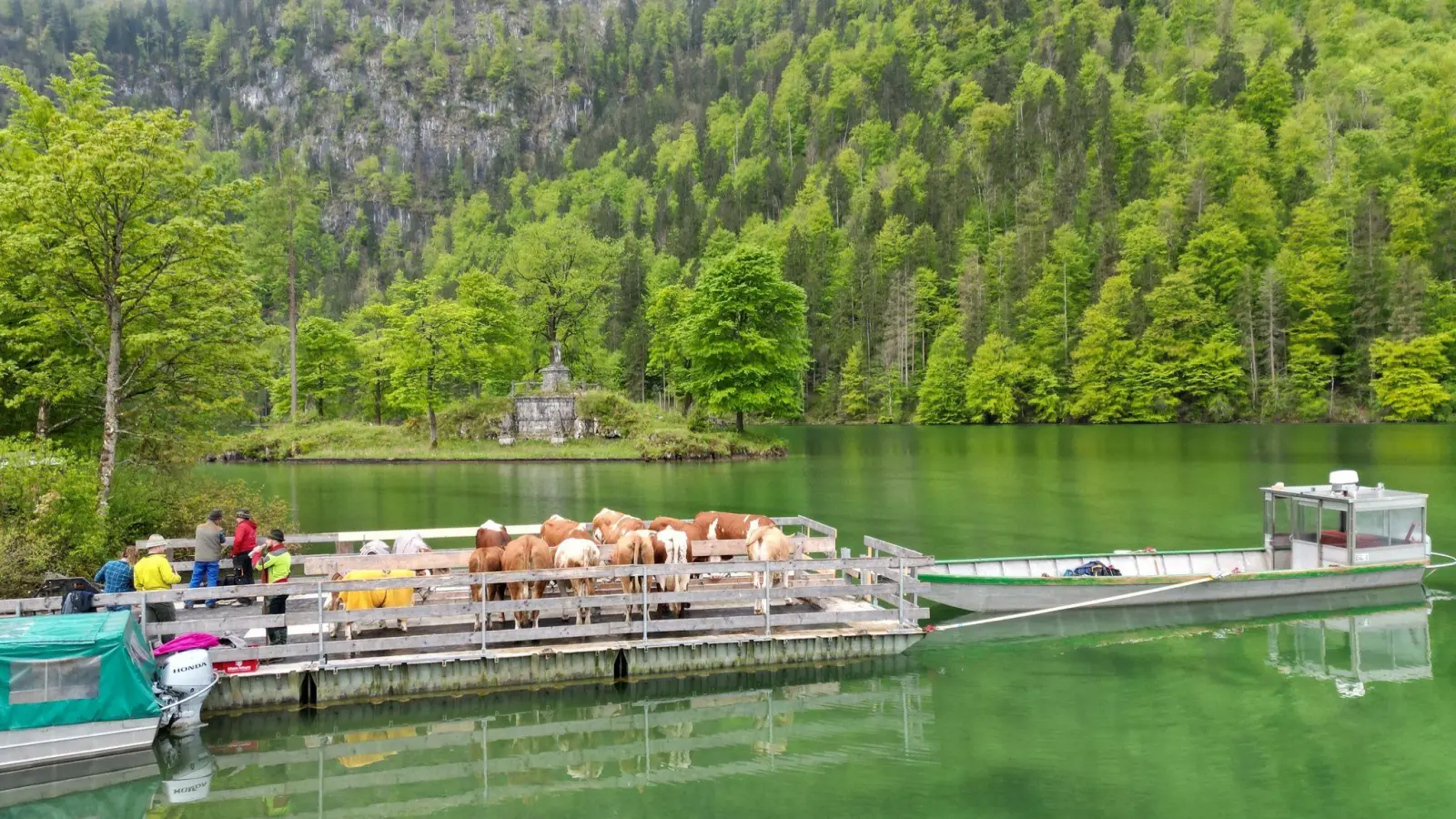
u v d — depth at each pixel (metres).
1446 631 18.00
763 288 66.56
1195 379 93.88
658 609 17.14
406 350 64.44
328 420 77.00
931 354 112.94
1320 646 17.11
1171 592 19.86
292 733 13.44
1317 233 102.38
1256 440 66.94
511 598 15.94
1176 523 30.94
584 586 16.00
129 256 22.11
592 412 66.56
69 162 19.73
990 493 39.12
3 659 11.67
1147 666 16.03
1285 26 159.62
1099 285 108.56
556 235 82.56
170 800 11.45
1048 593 18.94
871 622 17.14
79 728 12.02
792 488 41.62
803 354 70.25
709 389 67.50
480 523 31.28
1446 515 31.17
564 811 10.95
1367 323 92.50
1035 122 153.75
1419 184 111.81
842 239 145.88
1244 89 141.00
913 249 133.62
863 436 83.25
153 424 24.72
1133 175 127.56
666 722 13.77
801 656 15.99
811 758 12.38
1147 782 11.42
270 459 60.53
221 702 13.93
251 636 15.17
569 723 13.74
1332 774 11.55
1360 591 20.53
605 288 90.38
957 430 91.19
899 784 11.48
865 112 186.75
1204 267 103.94
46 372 22.03
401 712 14.02
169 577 14.99
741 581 19.30
